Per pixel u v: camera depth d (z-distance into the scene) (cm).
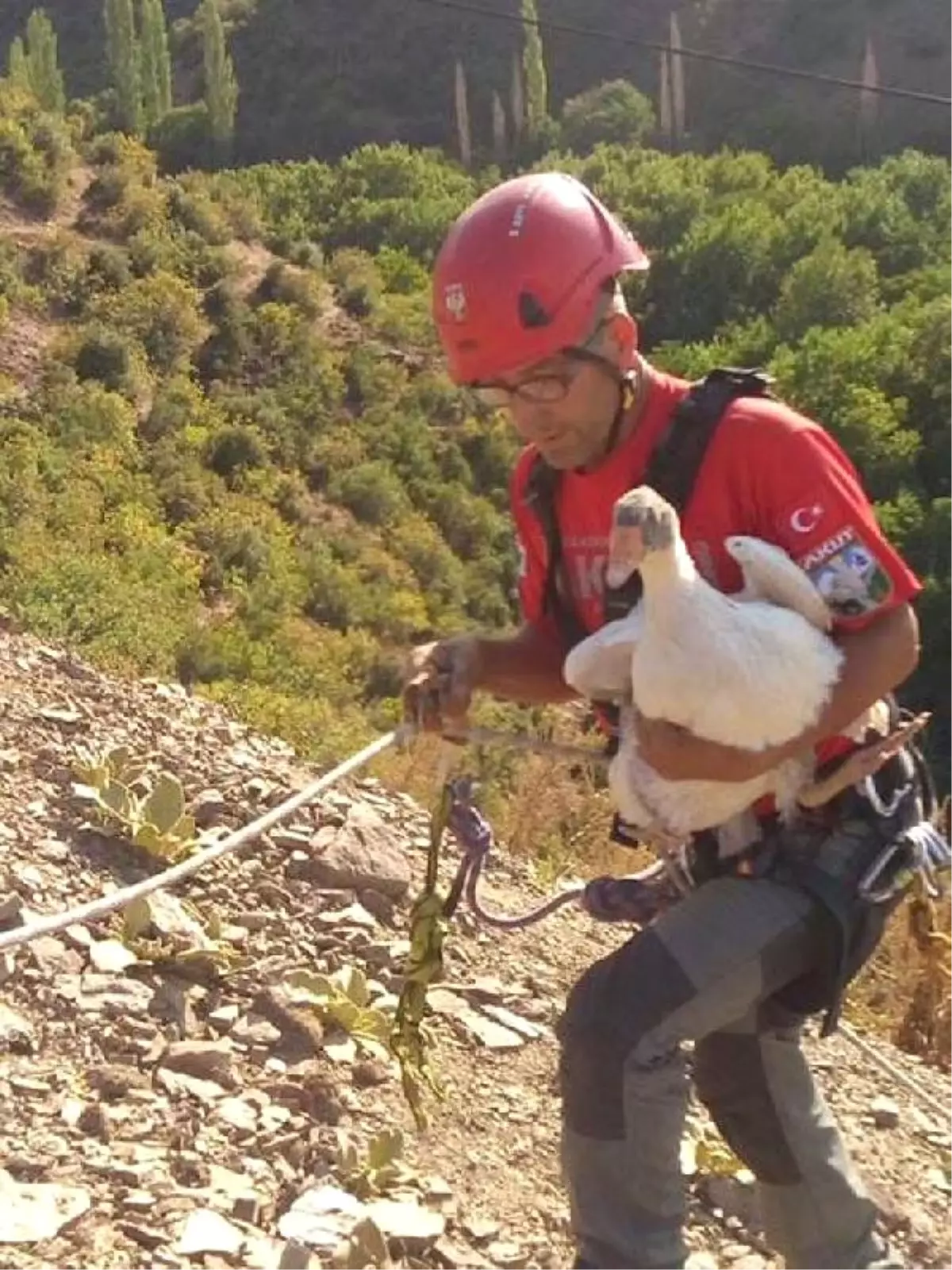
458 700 235
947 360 2845
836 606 199
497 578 3281
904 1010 430
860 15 7438
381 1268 251
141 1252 243
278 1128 283
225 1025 310
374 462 3347
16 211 3634
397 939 363
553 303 203
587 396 208
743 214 4506
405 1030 240
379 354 3822
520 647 241
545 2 8106
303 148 7881
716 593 189
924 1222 318
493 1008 350
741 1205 303
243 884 363
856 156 6594
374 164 5309
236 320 3569
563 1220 285
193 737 441
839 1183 228
